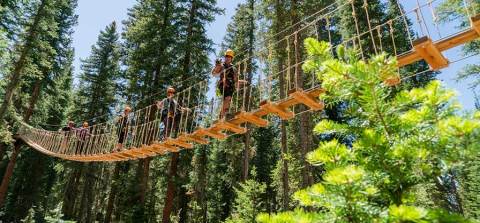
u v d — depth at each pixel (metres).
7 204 24.88
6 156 27.41
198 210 30.30
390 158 1.83
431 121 1.87
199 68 22.08
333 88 2.17
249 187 18.03
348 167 1.66
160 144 8.86
